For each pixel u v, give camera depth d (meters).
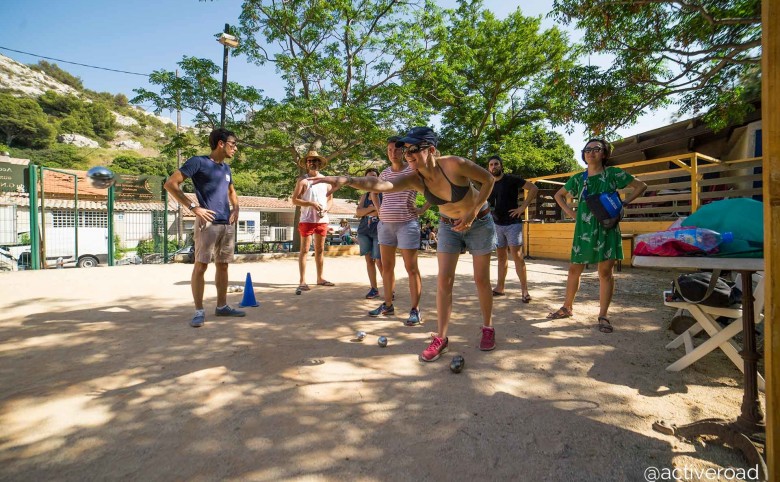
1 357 2.94
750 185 9.34
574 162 23.58
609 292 3.71
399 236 3.92
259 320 4.09
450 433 1.94
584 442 1.87
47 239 13.88
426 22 13.62
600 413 2.14
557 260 10.76
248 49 13.48
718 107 6.41
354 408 2.19
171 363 2.83
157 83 11.87
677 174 8.22
